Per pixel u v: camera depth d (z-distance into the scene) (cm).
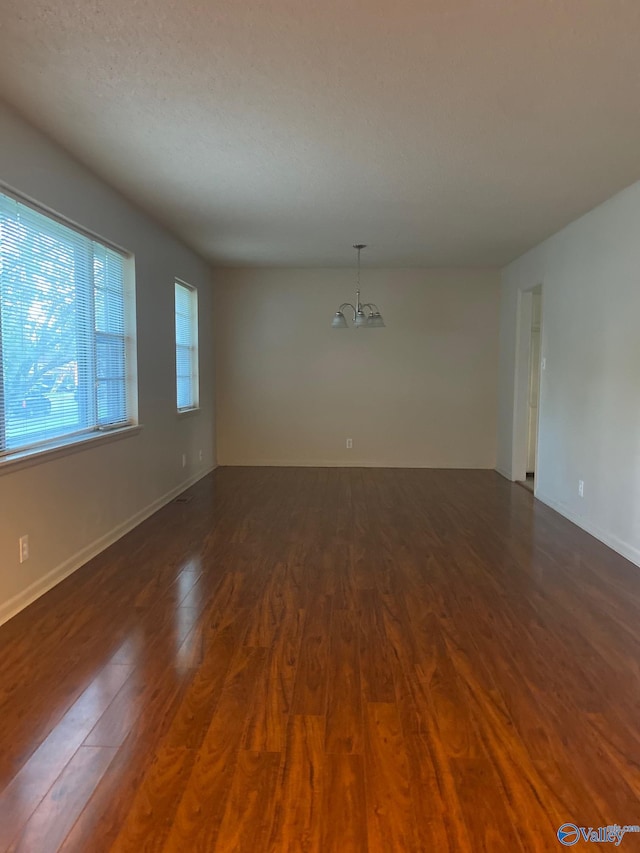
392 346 731
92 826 156
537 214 459
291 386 739
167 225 501
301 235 538
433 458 738
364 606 302
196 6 196
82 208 355
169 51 225
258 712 208
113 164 352
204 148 325
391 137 308
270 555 382
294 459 746
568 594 320
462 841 152
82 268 371
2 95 263
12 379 294
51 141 315
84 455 362
